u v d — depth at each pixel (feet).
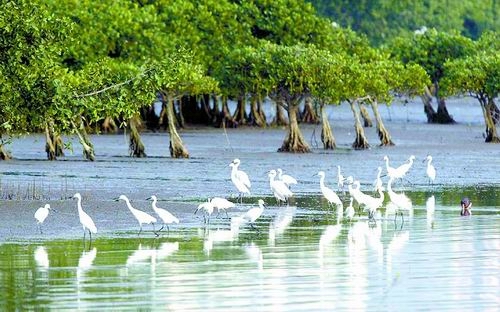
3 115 149.59
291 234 132.46
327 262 116.47
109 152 242.58
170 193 167.84
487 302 100.99
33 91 147.74
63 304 99.45
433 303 100.68
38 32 146.82
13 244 124.67
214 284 106.52
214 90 255.70
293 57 245.04
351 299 101.81
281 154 239.50
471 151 248.93
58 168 205.57
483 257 119.24
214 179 188.34
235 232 133.69
